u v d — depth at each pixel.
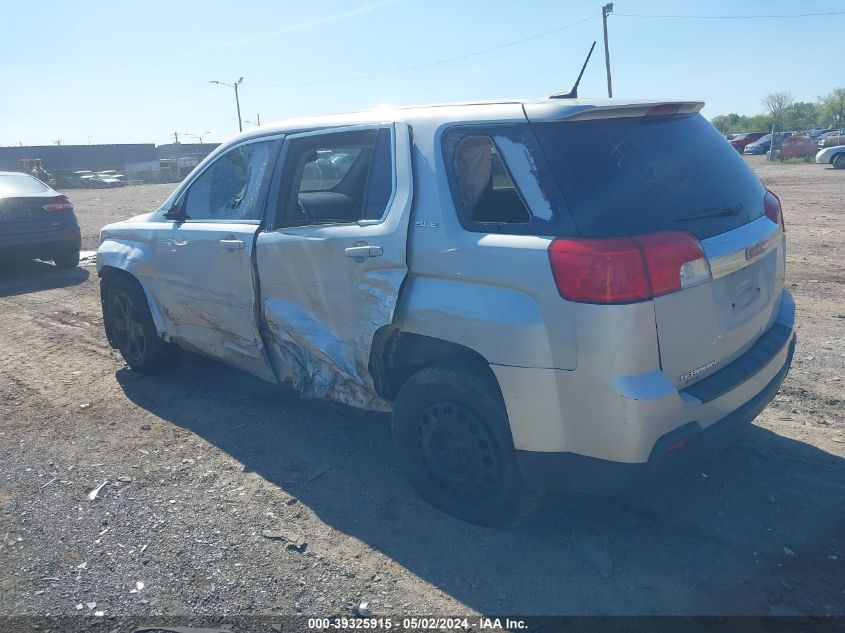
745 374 3.36
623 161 3.21
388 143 3.83
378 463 4.30
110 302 5.97
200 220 5.01
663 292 2.99
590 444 3.08
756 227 3.57
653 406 2.95
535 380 3.14
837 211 14.25
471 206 3.47
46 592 3.23
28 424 5.06
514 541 3.47
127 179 58.94
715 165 3.59
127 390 5.64
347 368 4.01
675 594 3.05
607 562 3.27
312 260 4.04
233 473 4.25
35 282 10.25
